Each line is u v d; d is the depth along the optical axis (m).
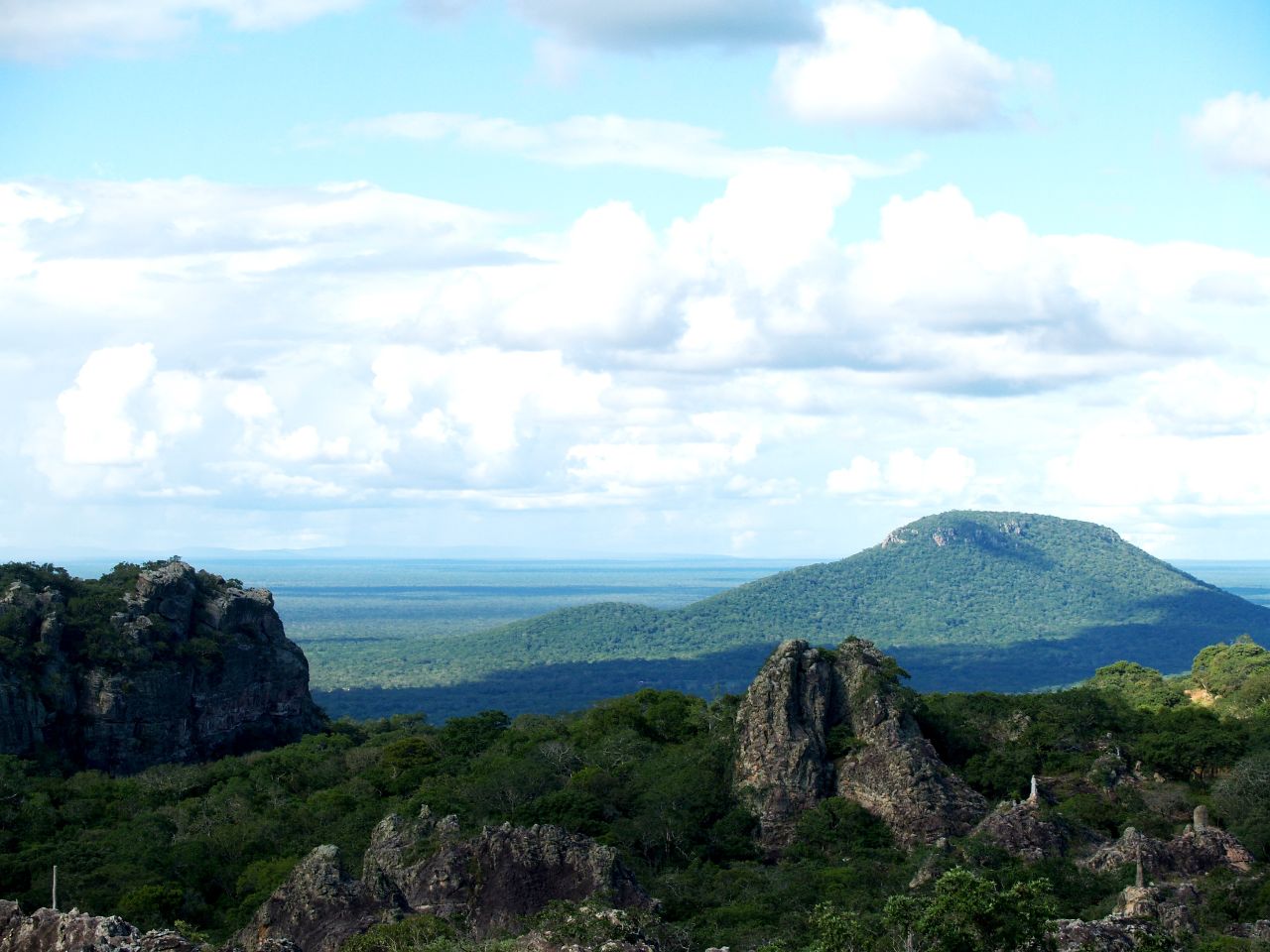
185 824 164.38
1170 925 96.38
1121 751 158.38
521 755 173.25
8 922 78.69
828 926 87.00
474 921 100.56
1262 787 140.38
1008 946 80.00
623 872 106.69
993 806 140.62
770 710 147.62
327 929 96.31
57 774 195.12
